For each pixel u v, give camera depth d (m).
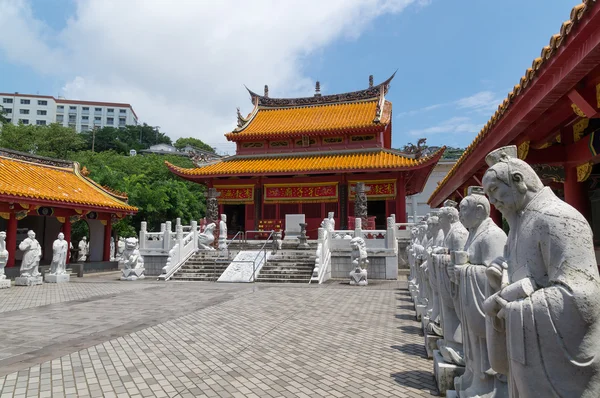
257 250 26.25
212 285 20.94
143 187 46.72
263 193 36.69
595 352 2.79
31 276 22.08
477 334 4.75
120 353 8.80
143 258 26.53
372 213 39.81
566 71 6.82
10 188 22.73
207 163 38.25
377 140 36.44
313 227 35.28
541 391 2.88
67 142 60.03
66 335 10.37
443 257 6.43
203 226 31.16
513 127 9.48
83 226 38.97
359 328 11.01
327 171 32.81
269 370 7.66
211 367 7.86
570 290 2.84
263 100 45.41
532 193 3.49
